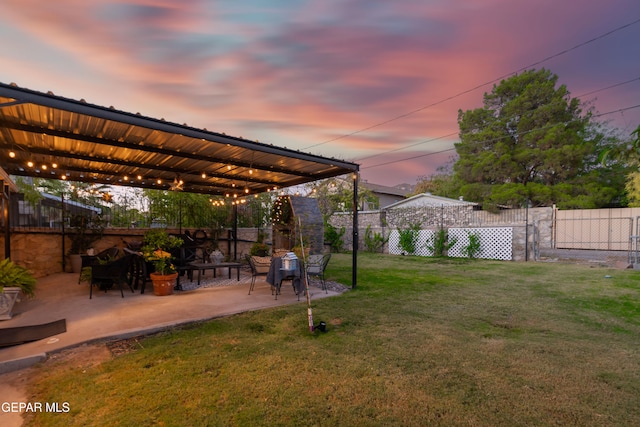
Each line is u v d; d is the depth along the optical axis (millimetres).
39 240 7898
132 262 6426
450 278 8023
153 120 4000
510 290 6535
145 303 5234
